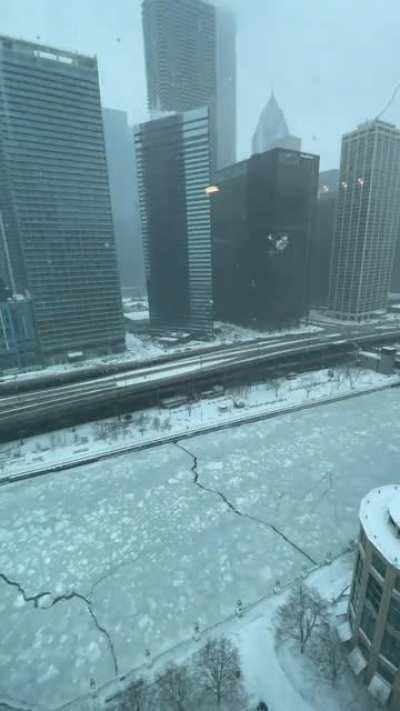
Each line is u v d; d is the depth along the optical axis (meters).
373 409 103.88
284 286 181.75
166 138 141.88
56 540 59.88
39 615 48.03
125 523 63.22
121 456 83.56
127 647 43.84
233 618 46.25
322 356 143.50
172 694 36.28
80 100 122.00
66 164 124.19
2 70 108.25
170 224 154.00
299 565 54.12
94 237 135.88
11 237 137.12
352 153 184.50
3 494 71.00
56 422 98.25
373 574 33.53
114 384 110.62
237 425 97.19
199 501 68.12
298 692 37.22
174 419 100.81
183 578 52.69
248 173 172.00
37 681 40.72
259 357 130.00
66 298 136.00
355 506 66.19
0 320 125.44
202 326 166.25
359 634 37.66
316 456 81.31
